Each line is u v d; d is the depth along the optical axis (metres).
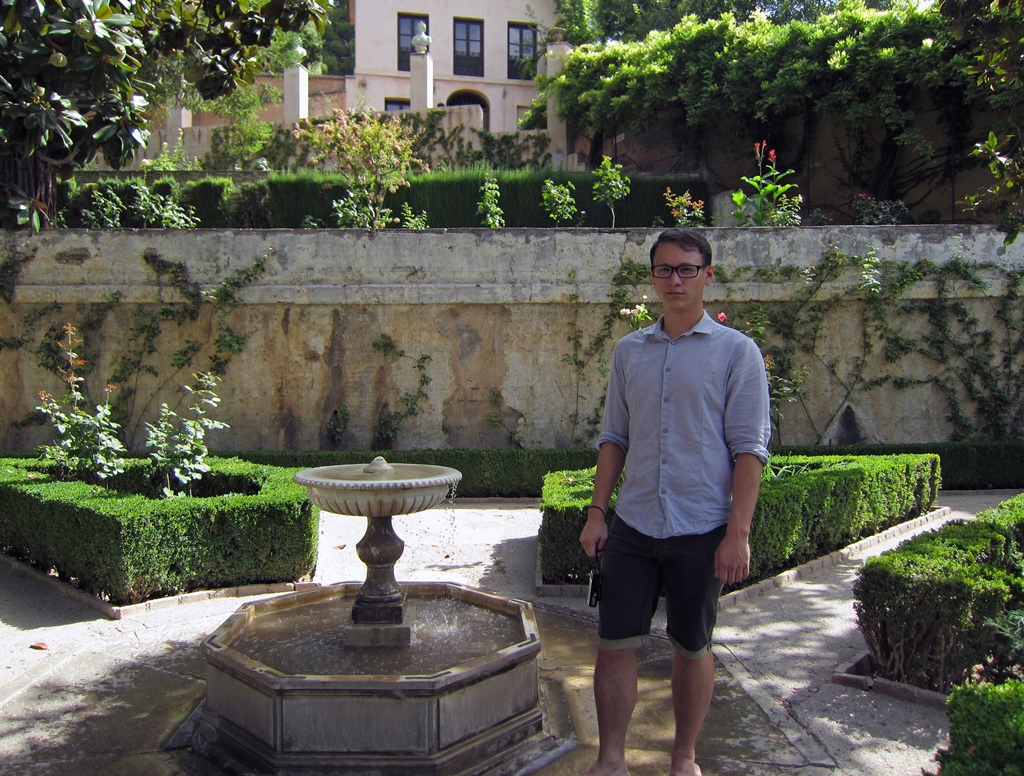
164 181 15.73
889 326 12.03
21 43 3.99
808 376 12.06
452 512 9.84
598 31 27.09
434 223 16.11
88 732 3.87
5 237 11.66
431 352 11.97
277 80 26.66
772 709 4.05
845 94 15.88
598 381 11.98
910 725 3.89
